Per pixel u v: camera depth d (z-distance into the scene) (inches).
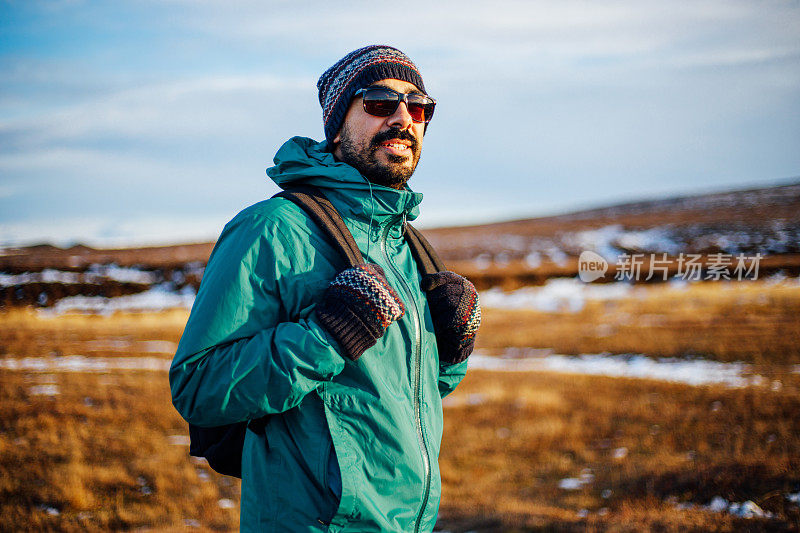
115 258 1749.5
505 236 3644.2
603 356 1015.0
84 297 1336.1
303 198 69.2
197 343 61.8
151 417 585.3
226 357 61.5
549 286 1942.7
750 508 311.1
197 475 445.1
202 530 347.6
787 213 3388.3
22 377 751.1
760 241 2464.3
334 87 75.4
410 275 75.9
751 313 1227.9
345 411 64.3
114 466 450.0
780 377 735.7
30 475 417.4
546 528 319.9
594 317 1433.3
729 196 4576.8
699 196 4756.4
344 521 62.1
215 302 62.7
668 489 368.8
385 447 64.6
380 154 72.4
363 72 72.7
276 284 64.9
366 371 64.5
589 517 332.8
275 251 65.2
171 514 374.3
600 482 422.9
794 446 419.5
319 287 66.2
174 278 1605.6
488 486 451.8
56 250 1664.6
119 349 1013.8
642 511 333.1
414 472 65.8
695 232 2915.8
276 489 64.0
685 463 419.2
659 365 906.7
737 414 560.1
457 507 397.7
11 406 598.5
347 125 74.2
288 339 60.9
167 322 1266.0
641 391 745.0
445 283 75.2
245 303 63.4
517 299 1849.2
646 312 1398.9
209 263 68.1
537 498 409.1
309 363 60.3
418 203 74.8
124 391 685.3
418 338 70.8
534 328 1374.3
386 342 66.6
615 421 605.6
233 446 72.2
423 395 71.1
